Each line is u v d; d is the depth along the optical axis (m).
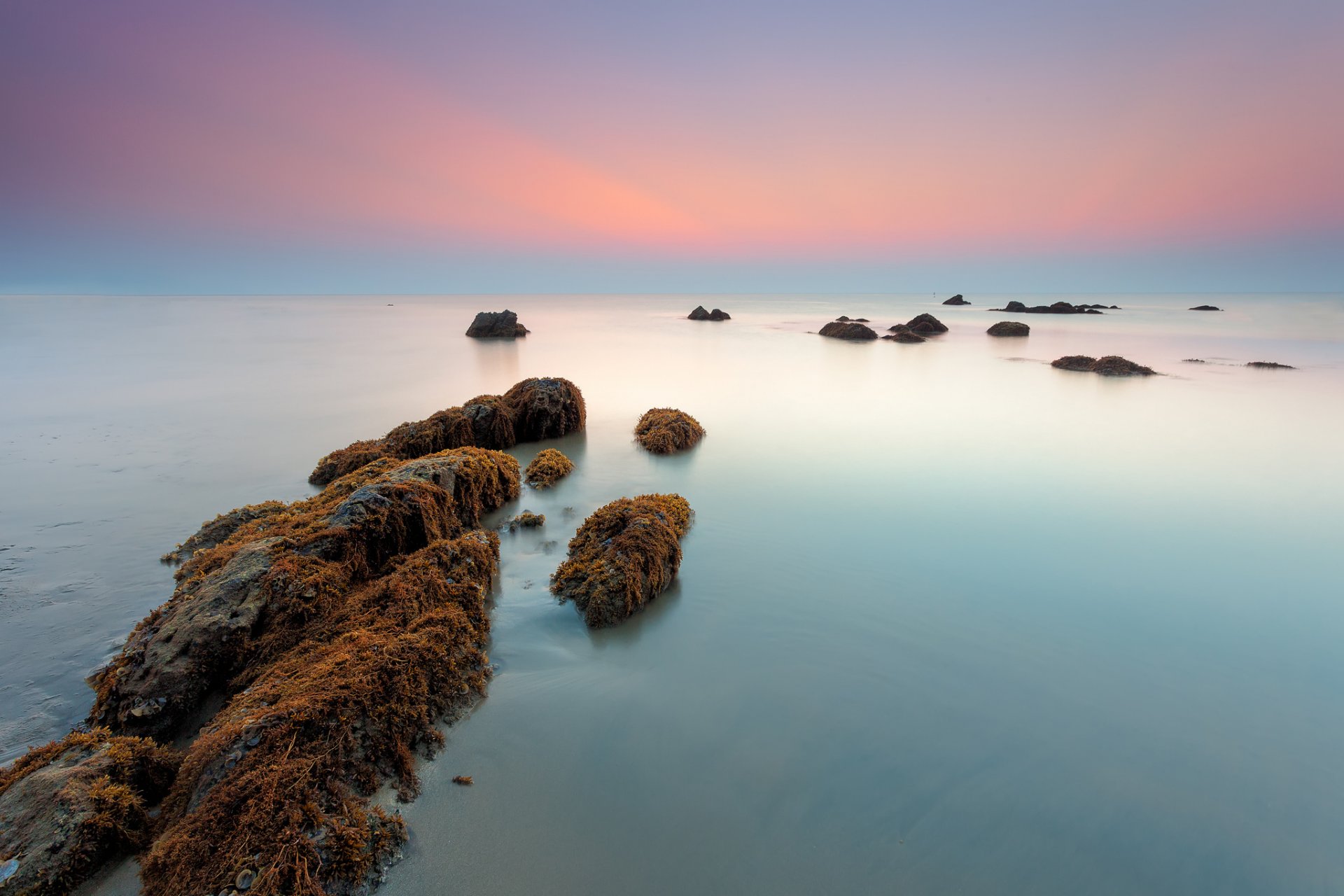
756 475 14.07
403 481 9.47
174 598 7.53
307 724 5.10
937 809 5.34
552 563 9.56
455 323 63.16
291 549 7.76
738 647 7.57
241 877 4.16
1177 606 8.84
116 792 4.81
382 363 32.38
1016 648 7.75
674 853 4.83
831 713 6.44
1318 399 22.28
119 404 21.72
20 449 16.02
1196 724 6.50
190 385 25.64
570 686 6.72
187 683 6.15
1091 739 6.22
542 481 13.28
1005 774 5.73
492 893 4.47
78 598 8.74
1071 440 16.92
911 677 7.11
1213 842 5.10
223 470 14.49
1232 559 10.22
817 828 5.10
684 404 21.69
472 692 6.40
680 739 6.00
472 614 7.49
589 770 5.58
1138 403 21.67
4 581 9.19
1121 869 4.86
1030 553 10.35
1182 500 12.76
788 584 9.16
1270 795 5.59
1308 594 9.18
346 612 7.10
